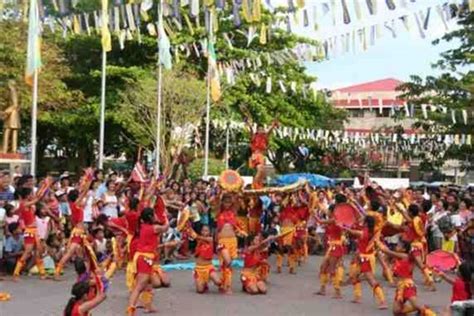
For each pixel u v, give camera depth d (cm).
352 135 3416
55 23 2258
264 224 1914
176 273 1638
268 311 1191
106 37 1421
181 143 3016
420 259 1419
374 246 1249
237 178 1571
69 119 3272
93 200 1680
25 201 1458
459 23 2945
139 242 1117
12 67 2727
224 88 2931
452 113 2466
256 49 2955
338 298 1339
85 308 798
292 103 3566
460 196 2012
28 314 1105
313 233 2097
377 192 1638
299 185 1647
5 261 1517
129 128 3108
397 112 2978
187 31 2603
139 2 1452
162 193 1523
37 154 3803
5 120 2680
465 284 885
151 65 3316
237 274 1625
